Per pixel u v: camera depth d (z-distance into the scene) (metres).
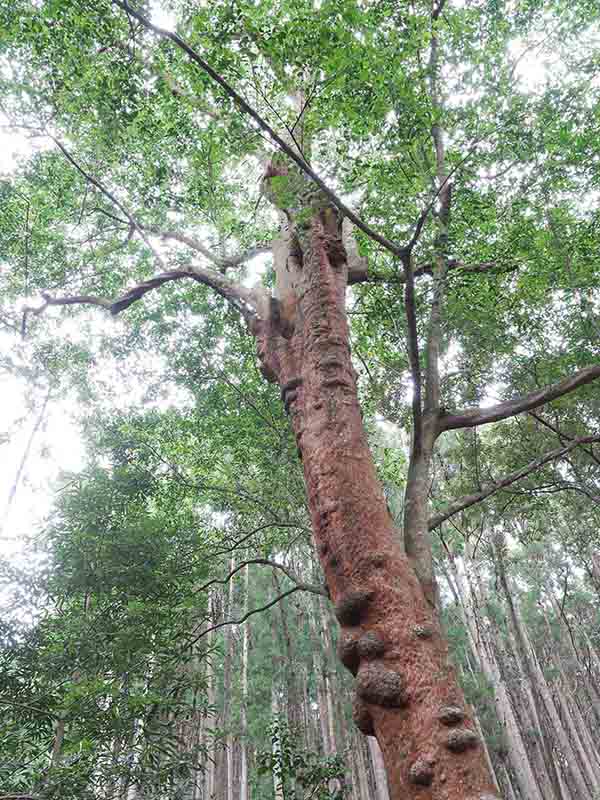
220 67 4.54
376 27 4.98
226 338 10.57
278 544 11.20
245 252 9.04
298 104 6.65
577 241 7.09
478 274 7.38
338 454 4.13
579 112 5.80
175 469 10.17
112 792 6.96
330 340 4.83
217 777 19.75
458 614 21.59
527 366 9.29
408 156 5.06
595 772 21.69
